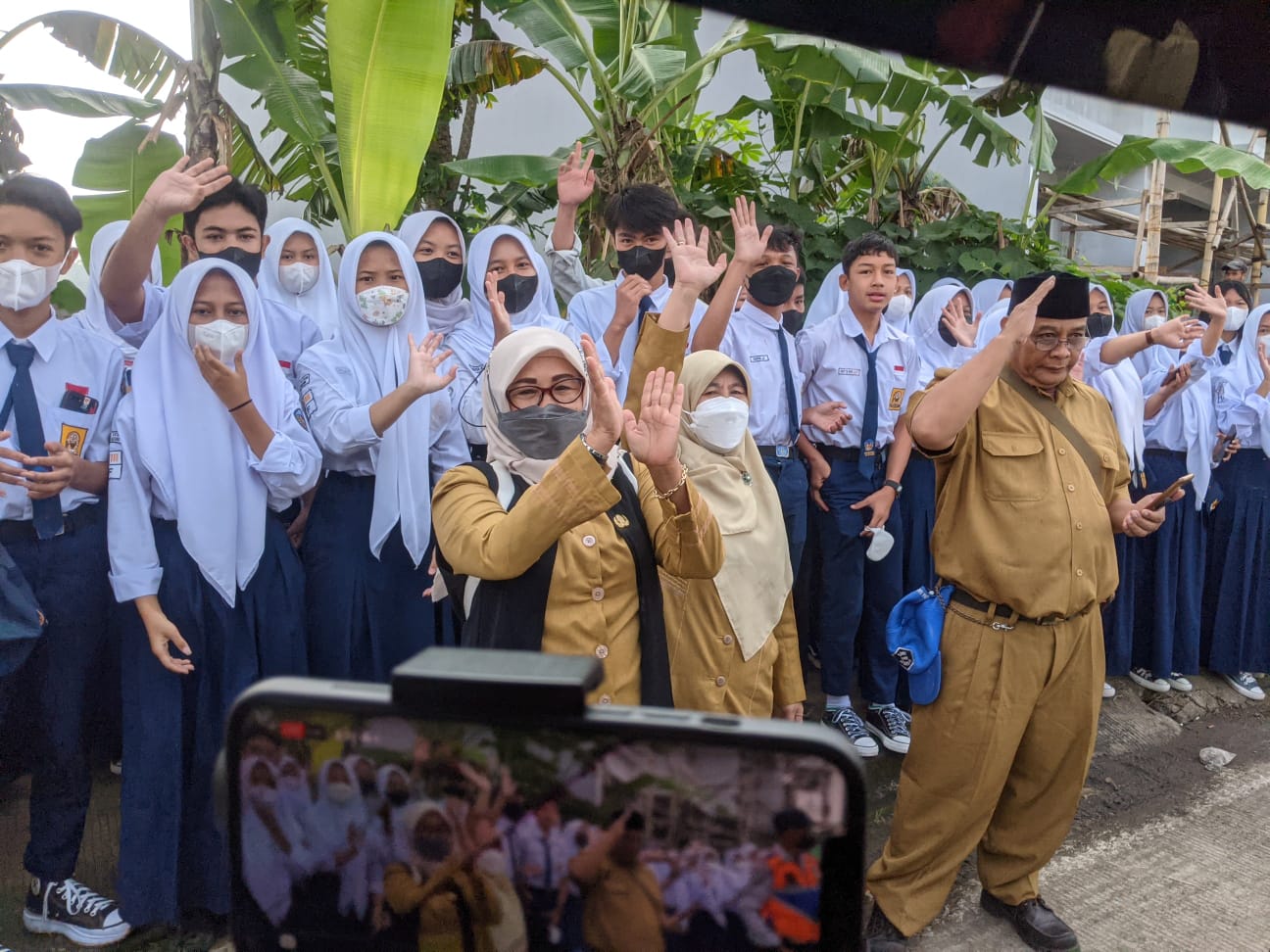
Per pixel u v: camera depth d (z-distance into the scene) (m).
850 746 0.53
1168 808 3.52
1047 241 6.43
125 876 2.25
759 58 4.80
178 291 2.31
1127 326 4.92
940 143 5.94
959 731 2.45
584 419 1.85
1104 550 2.46
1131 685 4.59
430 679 0.55
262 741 0.58
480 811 0.56
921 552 3.79
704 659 2.18
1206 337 4.24
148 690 2.27
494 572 1.65
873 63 4.71
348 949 0.58
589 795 0.55
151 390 2.32
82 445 2.37
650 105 4.43
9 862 2.72
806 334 3.77
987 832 2.68
